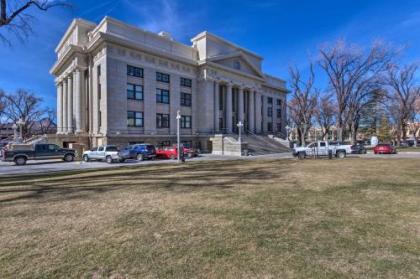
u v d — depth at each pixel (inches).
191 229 191.6
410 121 2297.0
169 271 132.0
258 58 2033.7
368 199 276.4
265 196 294.5
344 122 1518.2
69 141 1279.5
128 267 136.7
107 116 1205.7
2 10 450.0
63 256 149.8
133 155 1013.2
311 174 479.2
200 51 1635.1
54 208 253.4
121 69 1268.5
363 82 1395.2
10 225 203.9
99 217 222.8
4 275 129.8
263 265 136.8
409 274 126.3
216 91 1644.9
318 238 171.6
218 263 139.6
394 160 809.5
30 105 2320.4
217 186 362.9
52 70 1672.0
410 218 210.5
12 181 458.6
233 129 1819.6
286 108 2343.8
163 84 1454.2
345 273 127.8
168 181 418.6
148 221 211.0
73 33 1449.3
